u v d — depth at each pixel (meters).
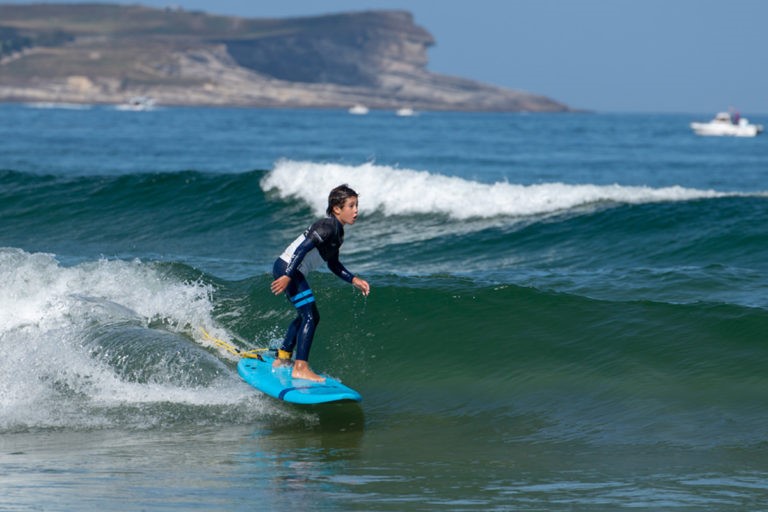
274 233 66.56
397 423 28.19
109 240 64.75
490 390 30.78
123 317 37.56
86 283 41.22
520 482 22.38
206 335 34.28
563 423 27.61
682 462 23.91
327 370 33.44
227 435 26.88
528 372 31.64
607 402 29.03
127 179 80.25
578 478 22.66
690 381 29.88
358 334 35.34
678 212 63.31
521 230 62.88
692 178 135.62
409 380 32.16
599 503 20.67
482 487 21.89
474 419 28.36
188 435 26.83
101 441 26.22
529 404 29.36
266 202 74.50
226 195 75.94
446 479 22.55
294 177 75.75
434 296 37.34
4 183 81.00
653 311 34.91
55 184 79.81
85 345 33.91
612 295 40.03
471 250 58.59
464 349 33.59
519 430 27.19
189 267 43.53
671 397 28.92
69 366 32.38
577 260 54.16
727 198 67.25
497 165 156.88
